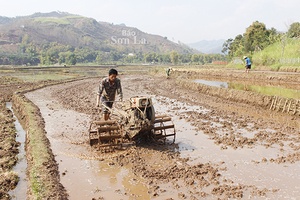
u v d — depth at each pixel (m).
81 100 22.36
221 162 9.40
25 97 22.42
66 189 7.70
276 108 17.34
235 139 11.81
